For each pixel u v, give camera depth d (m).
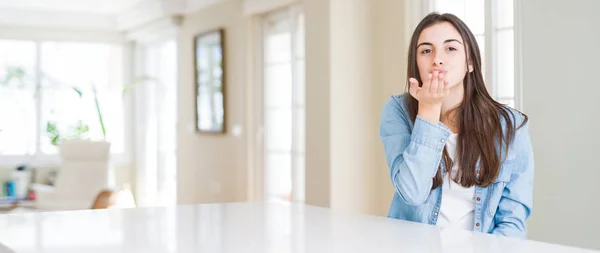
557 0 3.12
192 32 6.70
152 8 7.08
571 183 3.07
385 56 4.29
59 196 6.57
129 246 1.14
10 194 7.57
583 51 3.01
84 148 6.72
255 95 5.61
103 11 7.94
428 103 1.50
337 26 4.25
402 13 4.11
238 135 5.82
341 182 4.25
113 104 8.37
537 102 3.22
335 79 4.23
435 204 1.63
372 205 4.39
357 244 1.14
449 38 1.50
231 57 5.93
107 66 8.34
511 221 1.58
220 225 1.40
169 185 7.49
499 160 1.55
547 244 1.13
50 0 7.20
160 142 7.67
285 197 5.26
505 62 3.49
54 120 8.06
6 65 7.88
